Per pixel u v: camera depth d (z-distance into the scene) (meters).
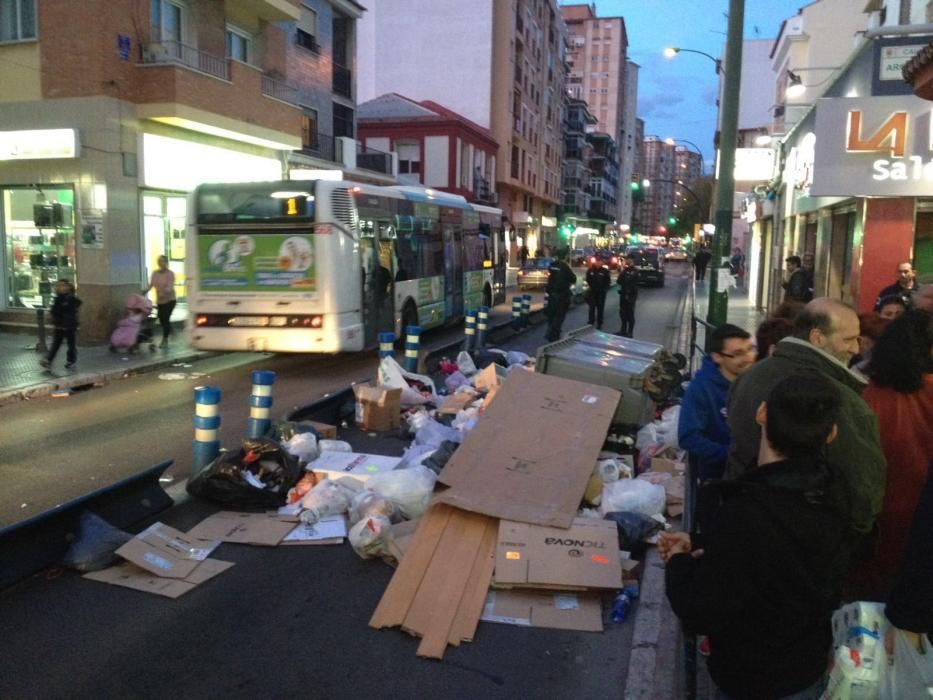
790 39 32.75
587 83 125.19
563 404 6.54
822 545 2.15
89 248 15.90
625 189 130.25
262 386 7.54
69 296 12.38
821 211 16.41
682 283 44.09
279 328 12.91
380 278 14.43
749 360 4.52
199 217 13.13
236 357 14.88
